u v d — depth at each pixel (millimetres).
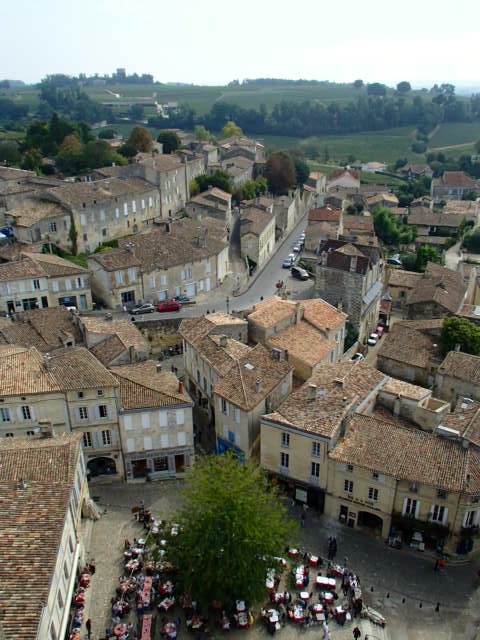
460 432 58562
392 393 66938
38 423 59188
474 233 163125
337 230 142125
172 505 62500
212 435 75375
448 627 50031
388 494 56938
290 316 81062
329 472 59781
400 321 100000
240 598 49188
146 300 102625
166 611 49500
